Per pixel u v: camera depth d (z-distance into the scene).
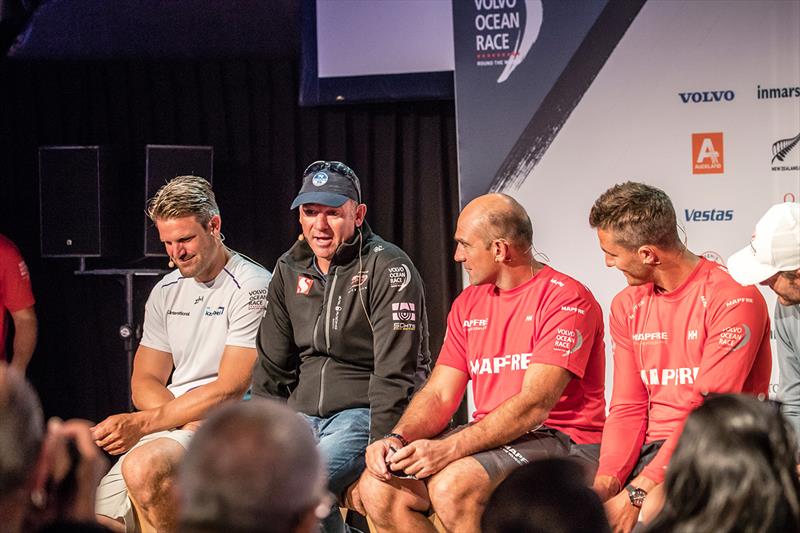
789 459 2.13
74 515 2.30
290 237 7.25
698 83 6.44
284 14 7.13
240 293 5.31
